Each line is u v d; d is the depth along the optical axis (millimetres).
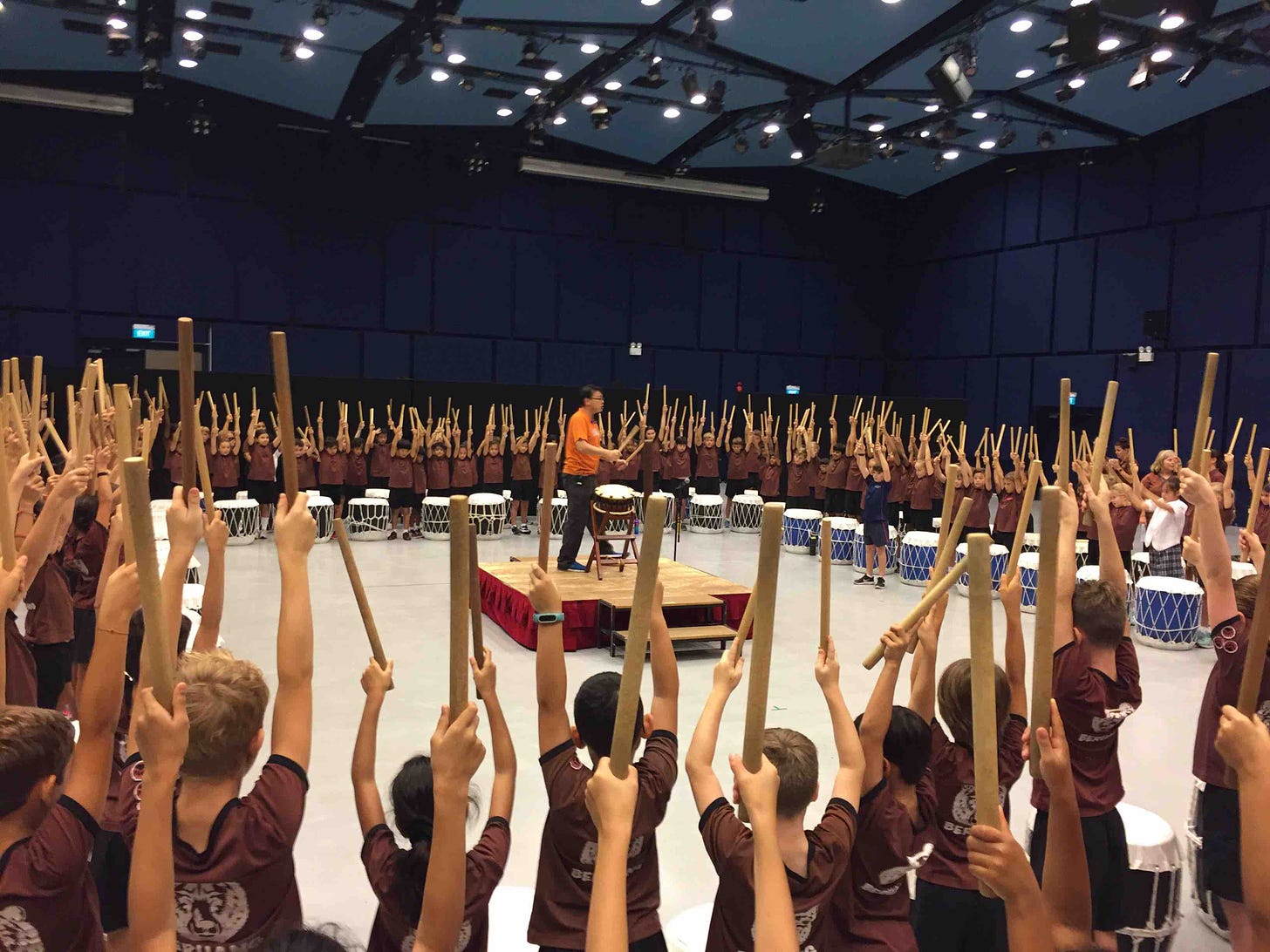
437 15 11594
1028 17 11484
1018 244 19062
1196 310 15938
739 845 1726
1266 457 3232
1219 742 1557
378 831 2088
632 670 1271
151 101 15742
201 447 1921
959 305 20422
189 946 1789
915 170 19844
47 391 14672
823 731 6031
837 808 1922
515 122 17219
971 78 13680
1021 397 19062
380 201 17734
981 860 1309
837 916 2205
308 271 17266
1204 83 14250
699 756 1818
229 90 15883
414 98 15398
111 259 15898
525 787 5008
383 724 5934
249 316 16875
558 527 14742
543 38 12398
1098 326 17547
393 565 11445
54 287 15586
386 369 17969
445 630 8320
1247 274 15164
